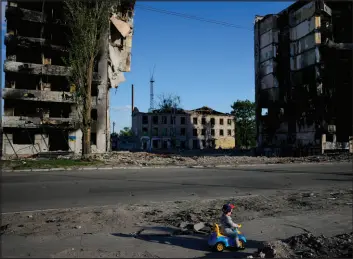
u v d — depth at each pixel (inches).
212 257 230.8
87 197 486.6
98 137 1571.1
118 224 322.3
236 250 249.3
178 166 1052.5
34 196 486.0
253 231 305.3
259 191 570.3
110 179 692.1
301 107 2032.5
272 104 2193.7
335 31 2087.8
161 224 326.0
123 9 1774.1
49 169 876.0
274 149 2037.4
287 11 2201.0
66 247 244.4
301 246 251.0
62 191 533.6
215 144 3459.6
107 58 1626.5
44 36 1606.8
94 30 1144.8
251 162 1242.6
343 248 246.2
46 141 1502.2
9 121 1418.6
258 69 2337.6
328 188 608.4
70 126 1499.8
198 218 354.3
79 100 1153.4
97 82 1568.7
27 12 1517.0
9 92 1439.5
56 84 1608.0
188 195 519.8
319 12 1932.8
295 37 2110.0
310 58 1972.2
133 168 963.3
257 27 2362.2
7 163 961.5
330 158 1435.8
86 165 970.1
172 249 246.2
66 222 324.8
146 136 3233.3
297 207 416.5
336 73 1963.6
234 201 453.1
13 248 239.9
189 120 3371.1
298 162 1253.1
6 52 1520.7
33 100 1470.2
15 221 329.1
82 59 1120.8
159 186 608.1
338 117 1961.1
